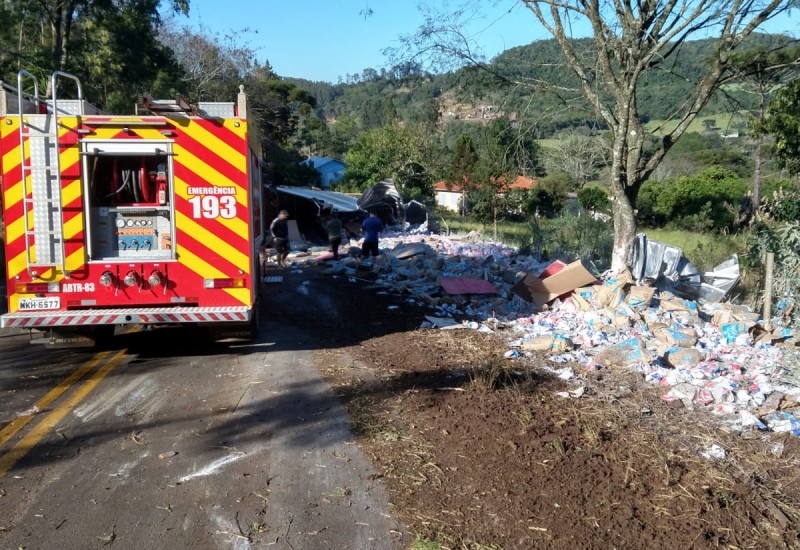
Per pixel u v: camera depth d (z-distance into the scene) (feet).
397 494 15.29
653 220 122.52
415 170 172.24
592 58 35.94
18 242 24.23
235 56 163.12
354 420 19.79
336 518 14.24
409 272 46.68
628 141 35.42
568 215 61.36
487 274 42.37
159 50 110.52
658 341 27.43
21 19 85.56
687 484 15.62
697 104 33.47
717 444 17.87
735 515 14.37
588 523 13.99
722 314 30.73
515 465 16.57
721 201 113.60
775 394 21.27
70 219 24.47
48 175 24.13
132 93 101.55
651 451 17.38
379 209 87.45
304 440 18.34
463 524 14.03
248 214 25.63
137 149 24.70
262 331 32.04
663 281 36.99
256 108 173.68
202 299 25.70
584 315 31.53
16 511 14.39
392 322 33.99
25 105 25.22
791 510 14.70
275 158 179.01
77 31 97.09
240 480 15.94
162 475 16.17
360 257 57.36
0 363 26.05
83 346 27.27
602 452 17.28
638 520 14.10
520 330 31.17
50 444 18.02
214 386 23.18
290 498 15.07
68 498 14.98
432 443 18.07
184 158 25.07
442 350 27.91
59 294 24.67
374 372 24.85
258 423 19.65
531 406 20.57
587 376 23.85
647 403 21.04
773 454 17.39
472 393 21.83
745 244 43.91
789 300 29.37
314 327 32.96
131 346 28.99
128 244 25.57
